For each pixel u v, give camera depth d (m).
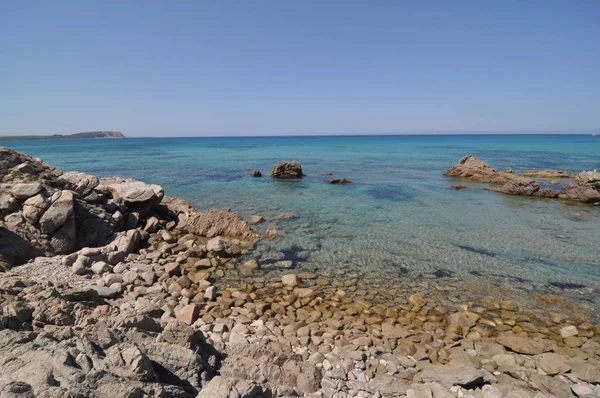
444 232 19.70
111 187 20.89
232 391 4.99
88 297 9.84
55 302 7.74
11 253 12.95
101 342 5.99
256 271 14.16
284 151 99.62
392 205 26.73
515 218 22.95
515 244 17.69
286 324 10.14
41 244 14.07
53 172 20.08
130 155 81.31
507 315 10.88
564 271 14.37
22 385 4.10
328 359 8.30
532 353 8.81
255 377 6.92
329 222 21.66
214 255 15.70
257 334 9.47
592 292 12.55
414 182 38.38
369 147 122.25
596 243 17.89
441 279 13.52
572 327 9.96
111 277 12.03
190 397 5.33
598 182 27.78
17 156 17.75
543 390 7.38
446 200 28.77
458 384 7.42
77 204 16.27
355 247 17.11
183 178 41.22
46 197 15.12
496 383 7.57
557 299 11.91
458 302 11.67
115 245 15.59
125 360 5.28
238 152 94.81
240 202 27.50
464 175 41.62
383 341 9.27
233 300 11.46
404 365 8.26
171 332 6.95
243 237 18.41
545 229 20.41
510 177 37.12
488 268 14.62
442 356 8.63
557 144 125.25
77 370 4.64
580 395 7.14
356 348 8.88
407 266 14.80
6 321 6.06
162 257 15.25
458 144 138.25
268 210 24.80
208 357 7.08
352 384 7.34
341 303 11.48
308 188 34.31
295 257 15.75
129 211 19.88
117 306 10.37
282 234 19.11
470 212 24.61
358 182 38.38
